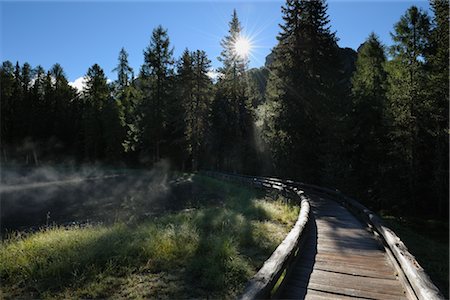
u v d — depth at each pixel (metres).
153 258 7.82
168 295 6.01
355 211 14.95
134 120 54.25
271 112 31.17
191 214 13.80
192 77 47.94
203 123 48.69
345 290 5.94
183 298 5.91
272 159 35.56
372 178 27.14
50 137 62.72
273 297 5.18
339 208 17.03
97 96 60.97
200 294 6.05
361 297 5.64
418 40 24.83
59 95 70.31
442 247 13.12
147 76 45.91
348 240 10.07
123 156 57.81
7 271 7.06
